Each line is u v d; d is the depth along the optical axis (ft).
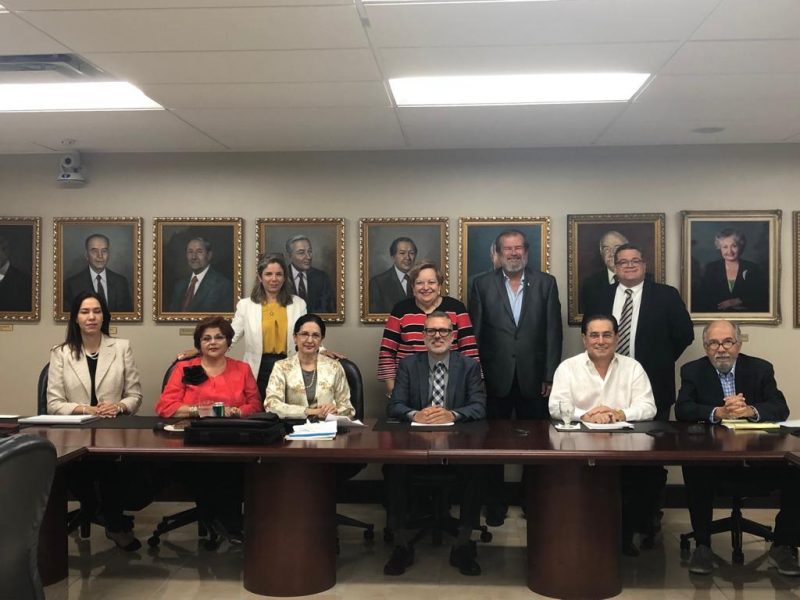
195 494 12.50
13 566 5.87
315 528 10.62
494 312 14.87
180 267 16.33
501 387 14.71
